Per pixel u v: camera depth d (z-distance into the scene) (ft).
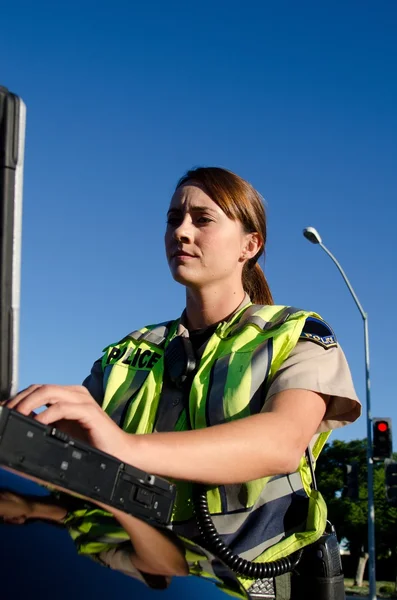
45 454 3.39
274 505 6.03
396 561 166.50
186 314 7.18
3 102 3.46
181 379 6.49
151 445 4.60
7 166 3.44
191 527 6.03
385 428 56.54
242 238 7.07
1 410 3.22
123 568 3.21
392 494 54.03
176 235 6.79
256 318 6.58
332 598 6.14
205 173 6.98
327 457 171.83
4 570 2.83
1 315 3.42
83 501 3.53
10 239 3.44
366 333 66.23
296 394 5.85
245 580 5.92
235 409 6.11
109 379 6.95
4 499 3.21
